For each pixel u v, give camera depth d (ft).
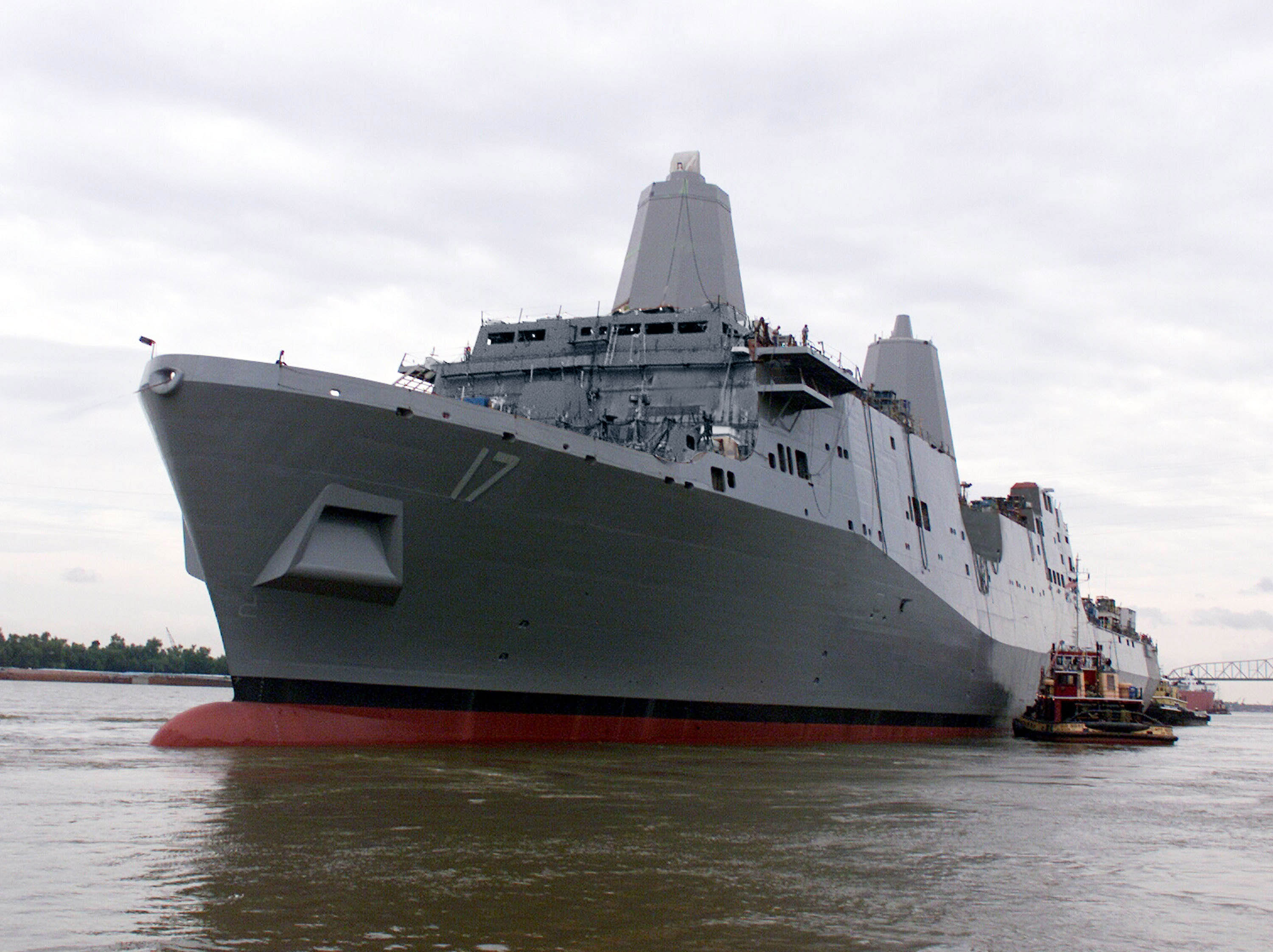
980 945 38.73
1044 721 181.68
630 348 129.29
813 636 125.39
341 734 88.69
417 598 90.33
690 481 102.37
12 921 36.47
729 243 147.64
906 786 85.30
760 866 50.21
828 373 127.24
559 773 79.30
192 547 102.22
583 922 39.06
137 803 59.06
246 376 79.56
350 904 39.99
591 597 99.71
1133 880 51.26
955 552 169.58
